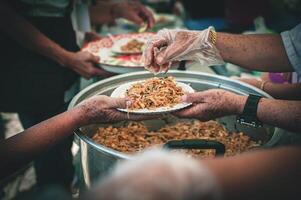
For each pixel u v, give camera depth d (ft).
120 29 11.24
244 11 10.22
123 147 5.07
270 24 9.76
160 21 10.96
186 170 1.82
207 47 5.44
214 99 4.72
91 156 4.18
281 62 5.52
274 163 2.11
